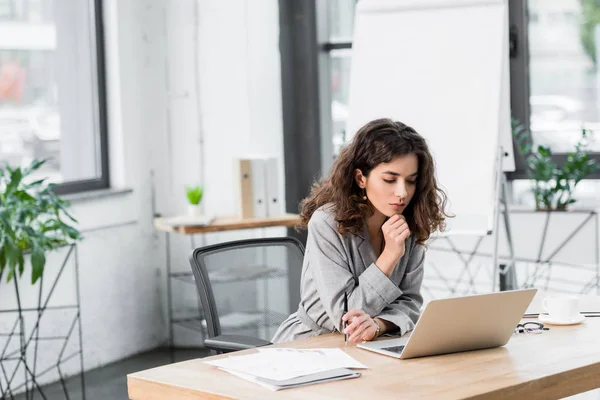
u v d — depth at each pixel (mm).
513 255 4809
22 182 4902
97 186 5422
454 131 4492
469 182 4426
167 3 5535
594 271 5254
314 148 5699
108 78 5445
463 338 2332
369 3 4754
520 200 5594
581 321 2688
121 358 5438
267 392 2018
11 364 4758
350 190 2693
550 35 5449
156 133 5594
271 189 5113
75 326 5102
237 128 5551
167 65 5566
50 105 5203
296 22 5660
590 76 5410
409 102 4602
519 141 5383
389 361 2281
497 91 4449
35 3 5109
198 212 5102
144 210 5570
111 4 5383
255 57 5551
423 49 4609
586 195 5477
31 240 4316
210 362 2289
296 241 3254
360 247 2729
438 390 2010
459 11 4574
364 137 2643
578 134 5449
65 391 4660
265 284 3172
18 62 5035
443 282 5535
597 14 5363
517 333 2566
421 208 2709
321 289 2680
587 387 2225
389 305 2693
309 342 2529
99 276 5258
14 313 4711
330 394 1993
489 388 2021
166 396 2133
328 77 5828
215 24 5520
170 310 5664
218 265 3104
